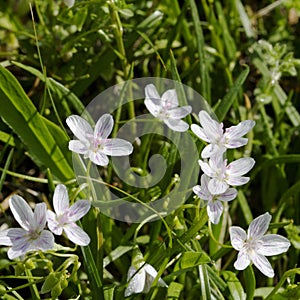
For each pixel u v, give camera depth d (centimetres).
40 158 31
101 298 29
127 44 35
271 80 35
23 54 36
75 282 29
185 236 29
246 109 36
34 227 27
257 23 40
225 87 37
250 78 38
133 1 35
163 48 36
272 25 40
